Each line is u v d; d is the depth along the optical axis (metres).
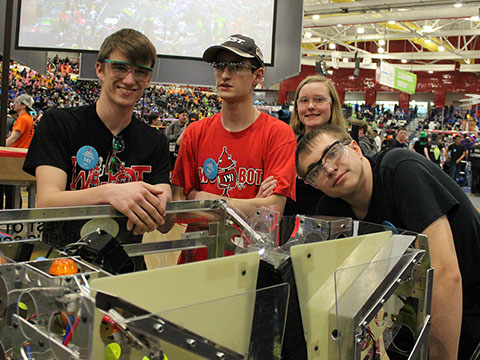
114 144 1.29
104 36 3.61
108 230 0.91
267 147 1.53
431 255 1.00
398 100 23.59
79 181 1.27
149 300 0.58
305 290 0.73
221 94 1.49
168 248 0.93
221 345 0.58
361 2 10.71
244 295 0.60
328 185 1.06
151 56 1.26
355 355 0.76
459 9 10.64
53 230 0.83
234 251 0.95
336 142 1.04
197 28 3.72
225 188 1.55
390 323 0.91
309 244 0.74
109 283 0.54
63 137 1.25
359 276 0.77
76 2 3.54
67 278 0.58
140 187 0.93
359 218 1.21
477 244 1.14
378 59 21.14
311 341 0.74
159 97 12.80
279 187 1.45
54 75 11.81
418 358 0.89
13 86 10.15
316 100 2.03
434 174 1.11
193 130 1.62
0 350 0.64
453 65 19.73
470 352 1.20
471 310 1.18
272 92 22.53
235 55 1.44
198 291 0.63
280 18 3.90
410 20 11.48
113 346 0.52
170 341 0.52
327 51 18.75
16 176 1.99
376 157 1.16
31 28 3.51
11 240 0.81
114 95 1.24
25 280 0.61
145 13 3.65
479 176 10.11
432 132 14.18
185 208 0.96
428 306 0.90
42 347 0.56
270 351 0.66
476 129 15.27
